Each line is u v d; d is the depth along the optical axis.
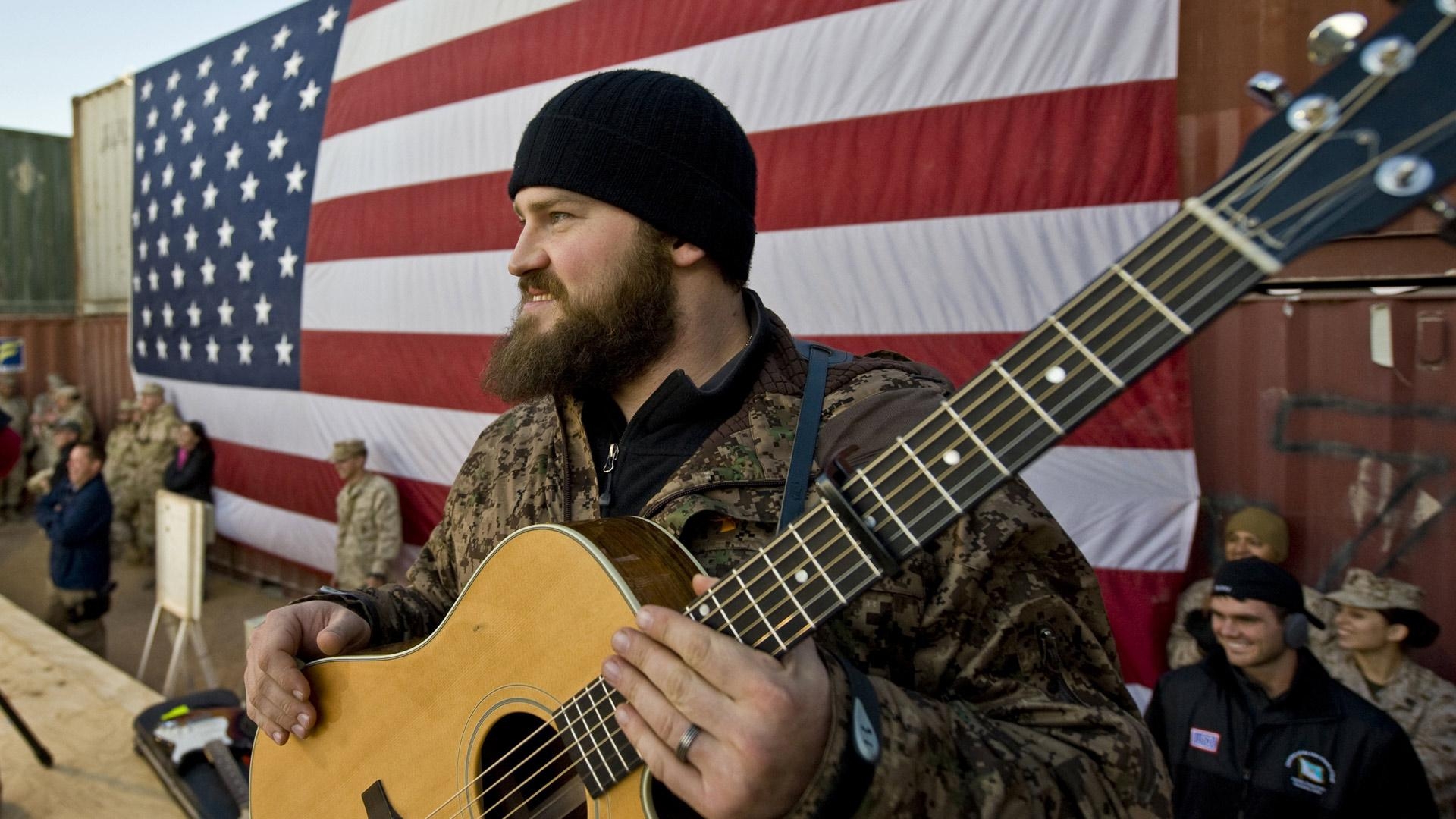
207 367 6.02
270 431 5.50
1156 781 0.75
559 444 1.10
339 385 4.93
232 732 2.34
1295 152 0.51
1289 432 2.61
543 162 0.98
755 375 0.99
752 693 0.62
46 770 2.36
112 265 8.30
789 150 3.15
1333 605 2.46
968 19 2.83
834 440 0.90
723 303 1.04
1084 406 0.57
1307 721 1.86
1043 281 2.73
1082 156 2.67
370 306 4.72
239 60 5.84
